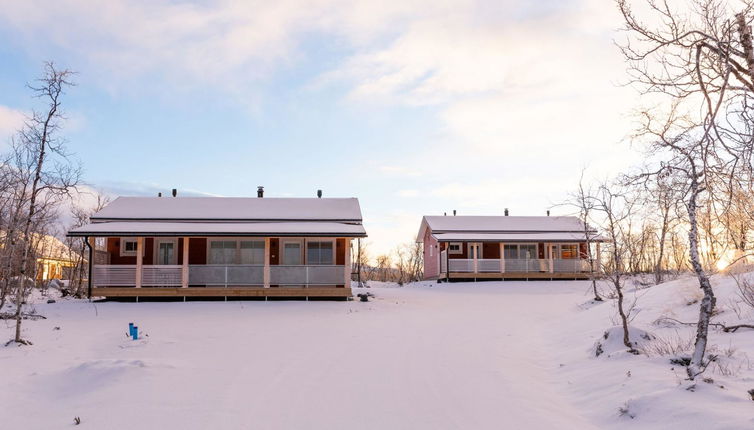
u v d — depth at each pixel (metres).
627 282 24.56
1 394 8.30
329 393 8.16
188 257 24.73
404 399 7.83
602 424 6.64
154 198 28.95
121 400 7.79
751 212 5.97
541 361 10.95
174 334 14.30
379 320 17.89
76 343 12.91
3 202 18.84
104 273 23.08
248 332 14.80
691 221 7.22
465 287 34.44
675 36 6.55
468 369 9.98
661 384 7.18
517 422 6.75
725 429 5.49
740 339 8.77
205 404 7.58
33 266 30.80
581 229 36.50
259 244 25.55
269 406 7.48
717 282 12.41
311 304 22.44
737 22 5.94
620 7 6.70
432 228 41.69
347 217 27.03
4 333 14.34
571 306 22.38
